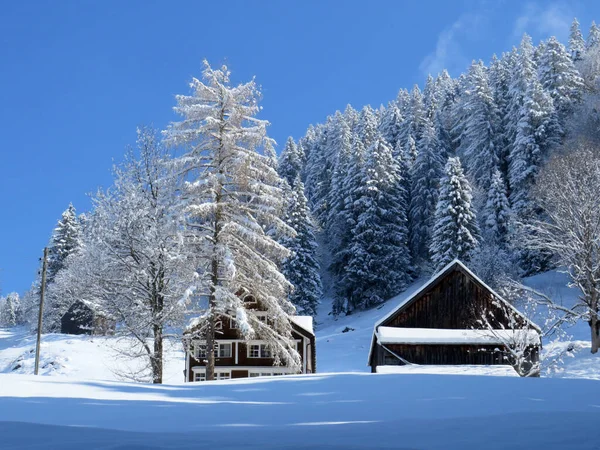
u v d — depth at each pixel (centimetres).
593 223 3472
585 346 3547
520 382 1336
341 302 6338
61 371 3638
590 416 739
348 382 1378
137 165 2631
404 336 3127
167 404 937
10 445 481
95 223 2722
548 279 5122
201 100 2558
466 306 3294
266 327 2530
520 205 5347
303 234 6262
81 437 530
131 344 2564
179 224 2333
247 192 2506
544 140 5688
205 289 2494
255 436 568
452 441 545
